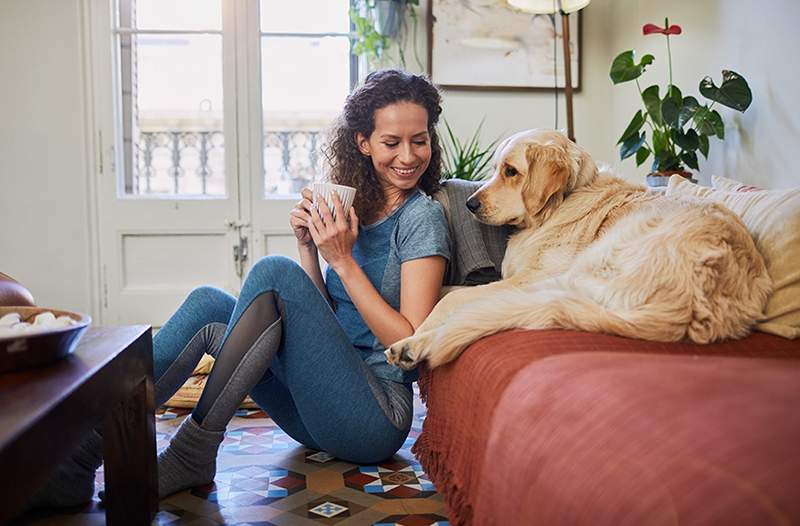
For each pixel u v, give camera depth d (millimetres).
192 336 1667
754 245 1289
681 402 689
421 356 1265
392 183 1596
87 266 3426
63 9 3348
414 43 3416
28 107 3367
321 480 1644
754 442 575
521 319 1203
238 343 1489
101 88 3391
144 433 1304
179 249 3490
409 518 1436
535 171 1497
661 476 588
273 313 1499
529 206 1502
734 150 2590
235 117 3465
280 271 1506
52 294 3428
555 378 872
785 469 527
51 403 832
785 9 2266
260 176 3490
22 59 3350
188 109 3492
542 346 1090
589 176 1522
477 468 984
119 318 3465
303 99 3527
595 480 650
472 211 1563
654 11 3080
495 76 3430
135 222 3447
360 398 1564
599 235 1415
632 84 3289
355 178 1610
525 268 1462
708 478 553
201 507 1479
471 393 1102
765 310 1248
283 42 3492
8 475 699
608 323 1153
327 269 1771
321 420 1584
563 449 727
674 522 543
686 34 2846
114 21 3406
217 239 3504
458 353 1221
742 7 2484
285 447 1908
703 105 2736
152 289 3477
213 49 3469
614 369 839
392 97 1549
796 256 1268
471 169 3039
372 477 1665
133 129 3475
